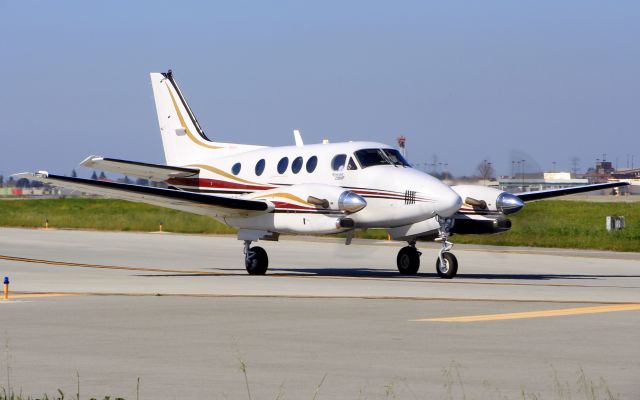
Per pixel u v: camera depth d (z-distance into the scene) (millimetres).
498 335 40500
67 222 176125
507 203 74750
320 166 77438
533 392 28547
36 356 35031
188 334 40875
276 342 38562
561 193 84125
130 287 64750
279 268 88312
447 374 31406
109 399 26141
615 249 121062
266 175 81125
